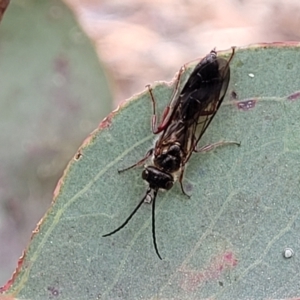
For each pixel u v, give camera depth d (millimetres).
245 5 212
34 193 94
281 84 63
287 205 62
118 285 61
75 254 61
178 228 62
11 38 98
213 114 64
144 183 63
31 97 98
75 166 61
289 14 208
